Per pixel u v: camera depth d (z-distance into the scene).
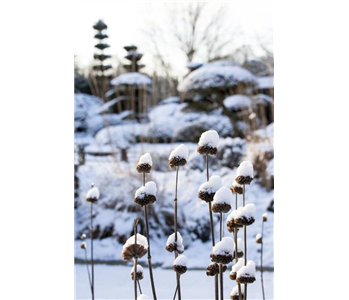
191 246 6.80
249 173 1.61
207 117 9.66
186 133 9.32
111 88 11.21
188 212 7.17
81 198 7.63
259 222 6.70
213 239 1.60
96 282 5.18
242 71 9.80
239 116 9.78
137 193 1.57
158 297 4.54
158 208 7.27
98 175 7.85
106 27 10.47
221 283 1.50
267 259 5.45
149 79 9.87
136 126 9.14
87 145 9.29
